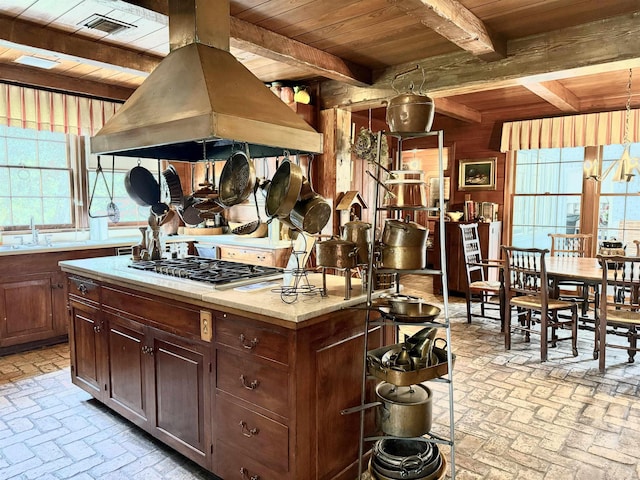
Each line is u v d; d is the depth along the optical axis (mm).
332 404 1906
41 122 4195
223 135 1863
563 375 3346
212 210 2469
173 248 3615
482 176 6469
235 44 3037
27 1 2639
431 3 2459
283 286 2197
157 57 3754
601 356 3385
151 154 3023
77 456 2287
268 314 1751
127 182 2951
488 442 2418
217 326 1973
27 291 3832
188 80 2119
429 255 7457
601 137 5293
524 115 5965
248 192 2123
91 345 2787
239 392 1911
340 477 1976
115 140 2207
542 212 6055
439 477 1846
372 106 4516
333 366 1901
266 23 3037
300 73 4379
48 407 2832
